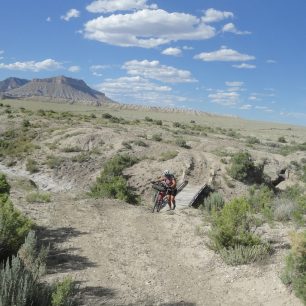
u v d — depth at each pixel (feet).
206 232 39.50
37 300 21.24
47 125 191.01
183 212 50.16
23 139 170.71
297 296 24.86
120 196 80.79
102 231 39.65
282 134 334.65
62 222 41.47
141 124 241.96
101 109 494.59
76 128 175.52
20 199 50.88
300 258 26.21
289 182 137.80
